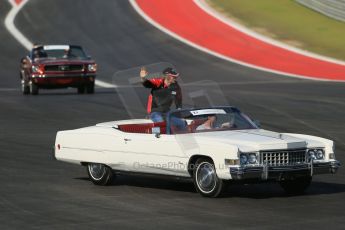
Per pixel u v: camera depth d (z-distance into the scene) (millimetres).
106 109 51719
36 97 61531
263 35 94188
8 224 19891
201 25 98312
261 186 25891
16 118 47656
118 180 27312
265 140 23234
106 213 21219
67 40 94375
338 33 94125
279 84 70375
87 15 104375
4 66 84438
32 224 19859
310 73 79500
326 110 50406
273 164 22938
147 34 96062
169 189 25328
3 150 34906
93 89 64625
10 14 105625
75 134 26766
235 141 23125
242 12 102500
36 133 40812
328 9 100000
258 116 47469
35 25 100688
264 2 105625
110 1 111125
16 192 24781
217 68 82125
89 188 25625
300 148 23422
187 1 108250
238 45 91062
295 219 20156
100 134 25969
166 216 20703
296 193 24422
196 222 19844
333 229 18906
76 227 19422
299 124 43781
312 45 90500
